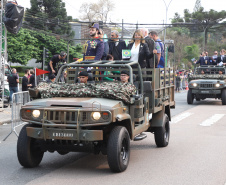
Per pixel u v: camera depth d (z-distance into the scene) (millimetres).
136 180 5684
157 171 6258
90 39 7773
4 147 8469
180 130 11031
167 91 8984
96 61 7527
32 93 6348
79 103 5723
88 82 7074
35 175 5984
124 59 8336
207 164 6793
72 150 6012
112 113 5613
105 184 5461
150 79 7758
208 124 12297
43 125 5754
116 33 9039
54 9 54812
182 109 17312
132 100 6445
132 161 7051
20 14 15828
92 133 5629
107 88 5996
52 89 6270
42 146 6105
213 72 20672
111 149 5840
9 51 45688
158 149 8266
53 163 6855
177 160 7133
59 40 51656
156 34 8914
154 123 8195
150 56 8047
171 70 9398
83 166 6617
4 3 16438
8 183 5535
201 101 22328
